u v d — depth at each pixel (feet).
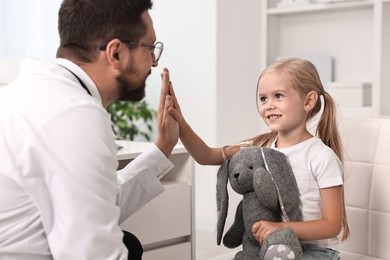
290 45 13.20
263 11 12.95
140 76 4.08
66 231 3.33
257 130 13.19
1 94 3.78
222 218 4.76
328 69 12.41
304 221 4.59
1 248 3.48
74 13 3.85
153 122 13.57
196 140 4.97
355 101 11.47
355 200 5.65
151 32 4.06
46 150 3.35
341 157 5.06
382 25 11.14
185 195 6.63
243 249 4.76
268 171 4.59
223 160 5.11
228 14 12.26
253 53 12.95
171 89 4.83
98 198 3.39
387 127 5.52
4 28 14.17
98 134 3.47
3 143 3.40
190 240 6.76
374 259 5.47
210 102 12.25
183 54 12.68
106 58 3.88
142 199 4.89
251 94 12.98
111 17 3.82
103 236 3.38
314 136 5.12
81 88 3.74
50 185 3.38
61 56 3.98
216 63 12.07
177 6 12.69
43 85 3.66
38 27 14.39
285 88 4.68
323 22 12.62
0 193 3.42
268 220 4.60
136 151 6.23
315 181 4.70
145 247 6.39
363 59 12.03
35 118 3.43
